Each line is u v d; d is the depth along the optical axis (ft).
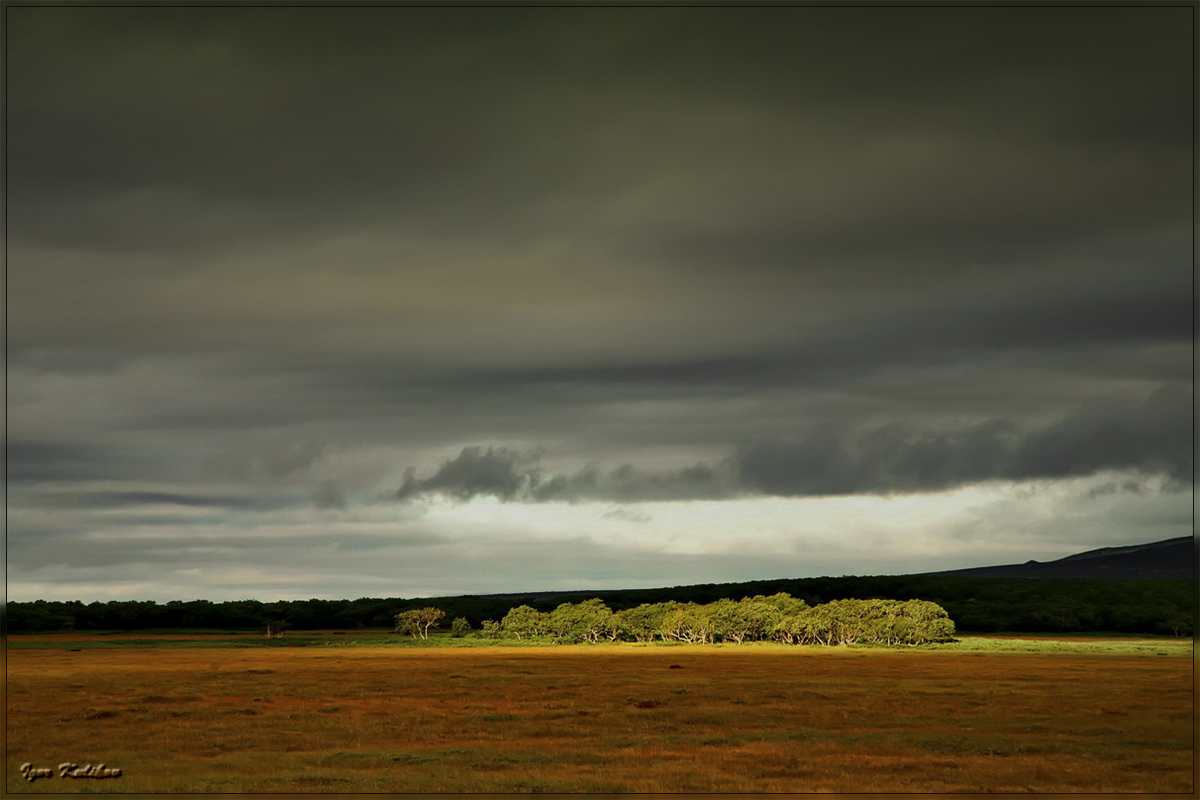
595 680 343.87
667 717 232.73
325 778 153.79
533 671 396.98
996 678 348.59
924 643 629.92
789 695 284.41
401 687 315.78
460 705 259.60
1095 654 528.63
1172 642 647.15
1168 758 175.42
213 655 552.00
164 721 223.92
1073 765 168.96
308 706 256.93
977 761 172.45
